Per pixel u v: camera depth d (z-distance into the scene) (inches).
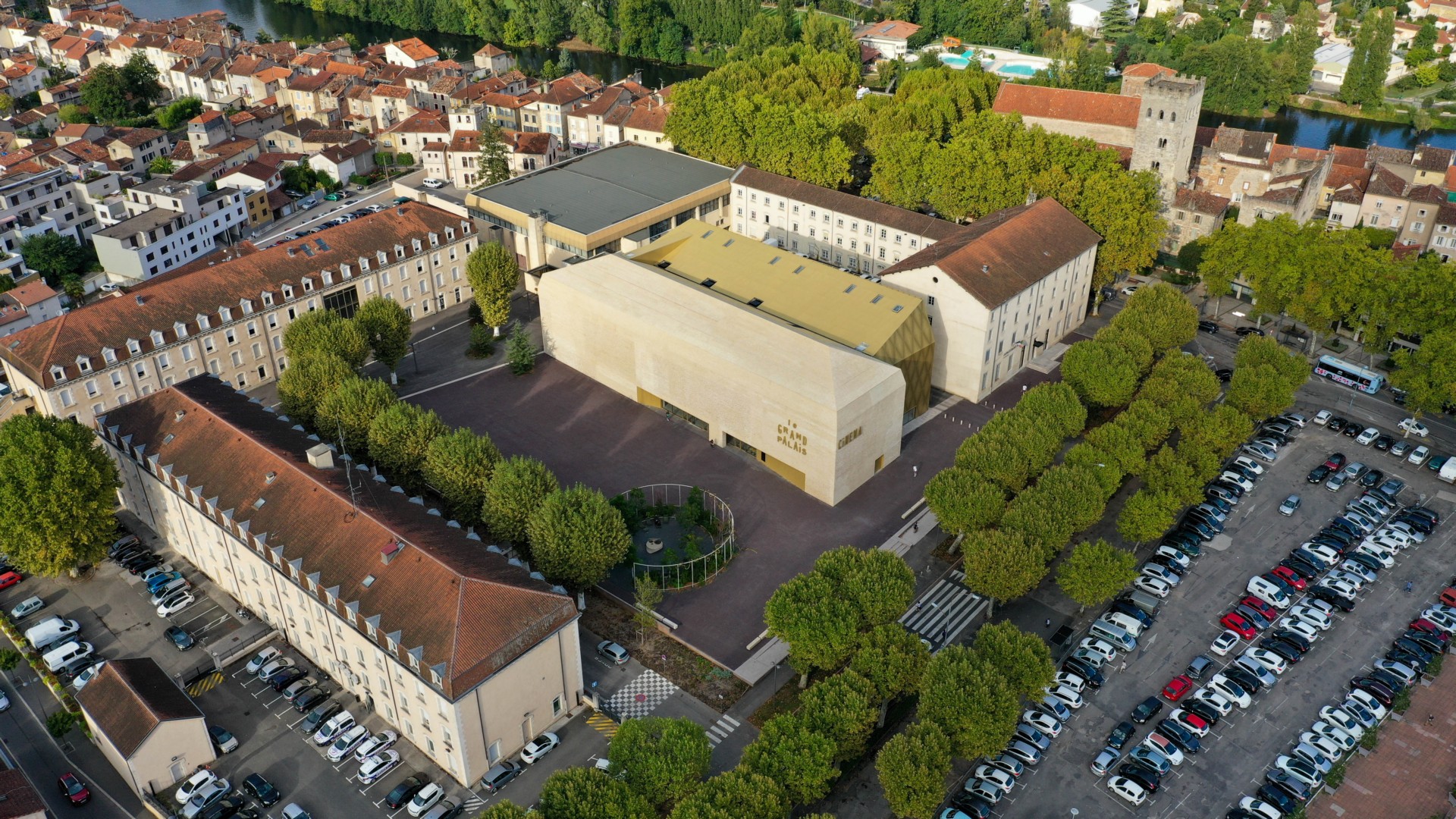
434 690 4276.6
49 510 5265.8
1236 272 7815.0
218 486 5265.8
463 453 5674.2
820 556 5620.1
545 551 5132.9
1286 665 5108.3
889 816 4372.5
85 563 5787.4
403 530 4795.8
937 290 7012.8
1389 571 5698.8
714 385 6525.6
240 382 7362.2
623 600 5511.8
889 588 4827.8
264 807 4421.8
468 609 4372.5
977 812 4340.6
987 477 5748.0
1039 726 4751.5
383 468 6003.9
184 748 4517.7
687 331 6673.2
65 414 6446.9
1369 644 5246.1
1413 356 6850.4
